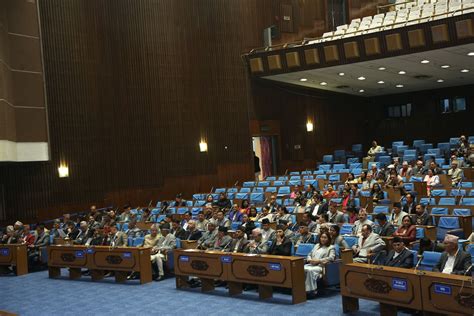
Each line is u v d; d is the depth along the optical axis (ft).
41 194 59.82
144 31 67.92
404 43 59.98
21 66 55.57
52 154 60.59
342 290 25.41
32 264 46.93
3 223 57.52
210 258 31.71
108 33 65.77
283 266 28.02
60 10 61.87
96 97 64.34
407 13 70.08
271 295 29.73
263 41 76.43
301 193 50.60
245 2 75.15
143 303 30.83
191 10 71.46
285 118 79.46
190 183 70.13
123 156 66.03
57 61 61.41
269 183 63.31
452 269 23.44
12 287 39.47
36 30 57.57
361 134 92.17
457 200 41.83
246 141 74.49
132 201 66.23
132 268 36.58
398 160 63.00
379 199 46.09
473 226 36.83
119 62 66.39
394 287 22.91
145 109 67.67
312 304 27.50
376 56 62.13
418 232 33.32
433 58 62.85
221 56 73.10
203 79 71.87
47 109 59.82
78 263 39.60
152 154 67.82
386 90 87.04
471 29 55.67
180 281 34.09
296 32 80.33
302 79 75.31
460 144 66.69
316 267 28.89
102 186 64.13
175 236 41.06
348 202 45.06
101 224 49.90
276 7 78.13
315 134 83.66
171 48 69.67
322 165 73.36
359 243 30.48
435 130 88.33
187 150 70.13
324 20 84.99
